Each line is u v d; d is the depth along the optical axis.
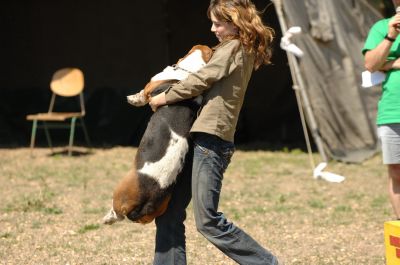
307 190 12.13
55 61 18.95
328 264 7.65
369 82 7.39
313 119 14.12
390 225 5.88
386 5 15.44
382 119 7.29
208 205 5.79
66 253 8.17
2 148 17.55
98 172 14.16
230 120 5.80
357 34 14.80
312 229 9.33
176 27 18.39
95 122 18.64
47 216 10.19
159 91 5.94
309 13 14.13
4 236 8.96
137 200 5.77
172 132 5.79
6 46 19.12
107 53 18.70
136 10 18.50
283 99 17.91
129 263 7.77
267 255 5.91
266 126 18.09
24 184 12.83
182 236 6.15
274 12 17.55
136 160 5.82
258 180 13.09
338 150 14.50
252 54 5.88
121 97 18.58
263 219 9.96
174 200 6.08
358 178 13.09
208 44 18.23
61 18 18.88
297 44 13.93
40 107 18.91
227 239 5.84
